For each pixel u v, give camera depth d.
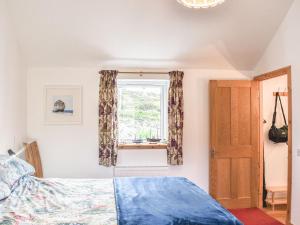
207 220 1.96
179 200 2.37
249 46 4.05
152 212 2.06
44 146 4.24
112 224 1.85
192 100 4.43
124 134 4.56
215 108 4.30
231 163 4.33
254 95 4.38
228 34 3.82
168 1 3.31
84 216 2.00
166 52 4.08
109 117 4.16
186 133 4.41
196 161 4.42
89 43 3.87
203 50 4.08
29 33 3.68
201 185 4.42
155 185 2.87
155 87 4.61
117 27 3.64
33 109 4.22
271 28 3.77
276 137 4.53
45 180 2.97
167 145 4.28
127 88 4.57
